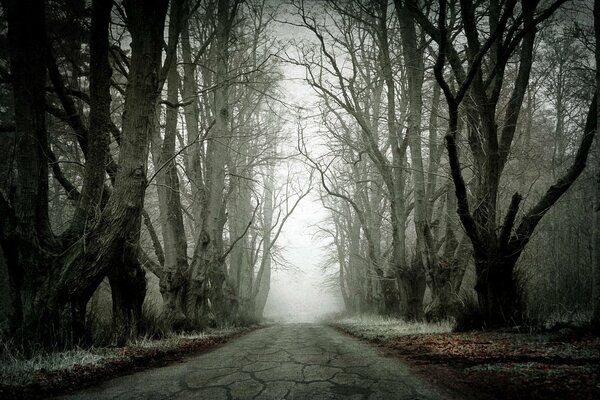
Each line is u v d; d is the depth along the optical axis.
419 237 13.84
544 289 10.62
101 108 6.92
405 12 13.67
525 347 5.23
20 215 6.15
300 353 6.97
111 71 7.14
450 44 9.92
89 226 6.80
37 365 4.70
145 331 8.62
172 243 11.22
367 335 10.24
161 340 8.51
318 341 9.50
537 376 3.61
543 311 8.55
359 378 4.46
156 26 7.18
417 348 6.53
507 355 4.83
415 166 13.59
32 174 6.30
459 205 8.05
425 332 9.16
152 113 7.37
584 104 13.12
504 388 3.37
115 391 4.01
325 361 5.88
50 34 8.93
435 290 11.87
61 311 6.12
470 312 8.78
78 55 9.91
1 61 8.15
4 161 8.75
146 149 7.20
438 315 11.46
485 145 8.90
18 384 3.93
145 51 7.10
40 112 6.54
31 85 6.38
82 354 5.57
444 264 11.87
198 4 10.23
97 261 6.43
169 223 11.21
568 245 11.23
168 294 11.03
